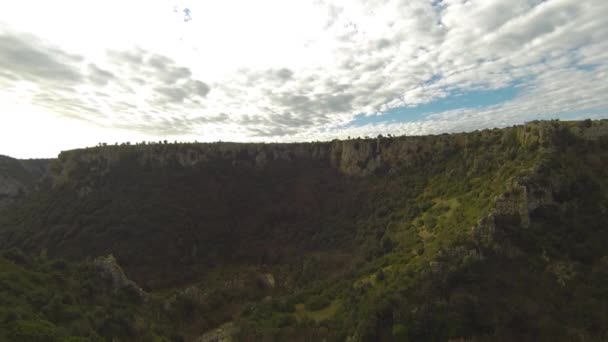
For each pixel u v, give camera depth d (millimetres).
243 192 109562
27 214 90000
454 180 65812
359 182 103062
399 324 31516
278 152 125250
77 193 92125
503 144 61594
